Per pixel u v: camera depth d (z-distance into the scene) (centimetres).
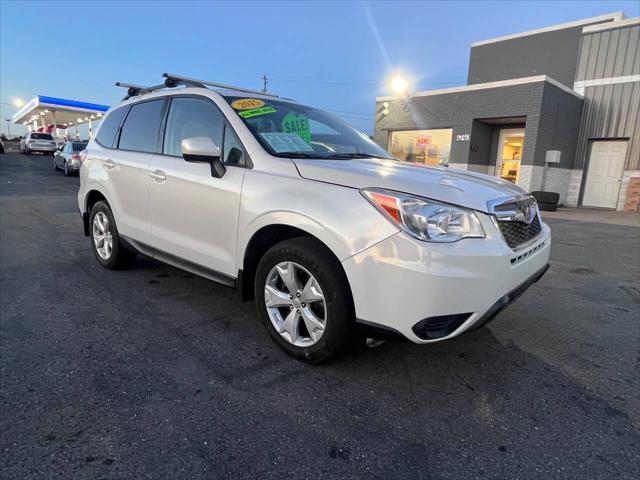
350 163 281
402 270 218
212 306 362
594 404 240
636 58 1430
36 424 205
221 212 299
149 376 252
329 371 264
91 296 376
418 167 309
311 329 261
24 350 276
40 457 184
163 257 360
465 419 223
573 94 1498
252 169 287
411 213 221
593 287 465
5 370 251
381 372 265
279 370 263
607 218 1202
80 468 179
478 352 298
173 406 224
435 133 1664
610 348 312
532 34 1817
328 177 254
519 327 345
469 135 1541
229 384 246
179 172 333
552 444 206
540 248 285
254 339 304
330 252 246
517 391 251
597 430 217
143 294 386
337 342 249
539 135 1385
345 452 196
